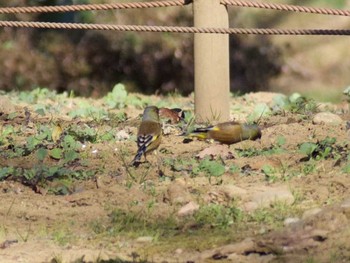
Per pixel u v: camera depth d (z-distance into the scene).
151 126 12.86
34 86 27.08
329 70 30.73
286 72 30.08
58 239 10.32
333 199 11.10
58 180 12.23
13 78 27.09
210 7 15.09
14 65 27.17
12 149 14.01
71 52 27.50
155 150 13.38
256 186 11.55
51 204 11.50
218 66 15.37
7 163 13.26
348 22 31.64
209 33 15.05
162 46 27.80
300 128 14.88
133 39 27.77
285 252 9.67
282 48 30.50
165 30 14.73
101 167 12.89
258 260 9.55
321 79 30.44
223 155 13.15
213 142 14.12
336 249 9.62
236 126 13.66
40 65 27.25
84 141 14.49
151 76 27.66
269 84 29.81
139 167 12.77
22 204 11.51
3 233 10.56
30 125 15.82
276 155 12.98
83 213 11.16
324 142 13.23
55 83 27.27
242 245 9.77
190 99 20.22
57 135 14.32
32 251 10.02
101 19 27.78
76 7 14.77
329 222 10.05
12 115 16.50
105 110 17.84
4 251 10.03
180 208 11.12
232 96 20.50
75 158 13.26
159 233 10.41
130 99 19.31
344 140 13.86
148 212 11.04
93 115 16.75
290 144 13.84
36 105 17.91
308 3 32.09
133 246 10.09
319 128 14.82
